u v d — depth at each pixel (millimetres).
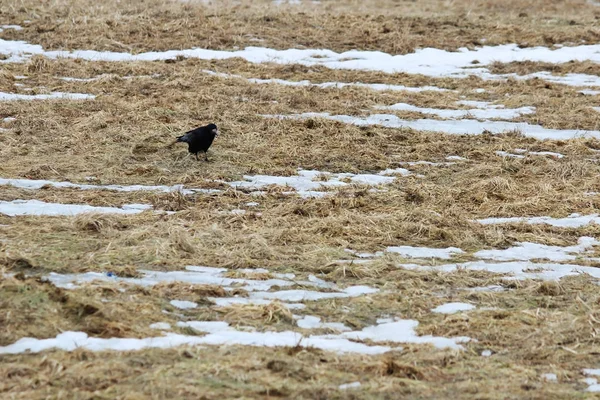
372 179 28141
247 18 50656
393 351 15797
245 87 37969
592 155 31625
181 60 42406
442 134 33188
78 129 31438
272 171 28531
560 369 15258
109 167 27969
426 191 26609
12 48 43062
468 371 15125
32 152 28938
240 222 23016
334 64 43719
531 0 61656
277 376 14234
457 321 17234
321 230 22750
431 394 14055
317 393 13727
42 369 13945
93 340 15180
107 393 13227
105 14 49094
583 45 48875
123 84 37812
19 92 36125
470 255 21875
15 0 50531
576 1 62750
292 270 19984
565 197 26766
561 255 22141
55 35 45125
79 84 37656
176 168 28406
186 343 15344
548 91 39906
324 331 16719
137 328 15836
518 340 16609
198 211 23609
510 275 20359
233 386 13727
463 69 44094
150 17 49188
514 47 48406
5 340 14945
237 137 31609
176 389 13430
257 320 16891
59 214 23000
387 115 35656
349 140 31781
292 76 41250
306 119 33344
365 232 22781
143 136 30891
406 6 59125
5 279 16844
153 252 20188
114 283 17828
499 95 39656
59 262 19016
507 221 24578
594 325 17141
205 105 35188
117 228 21984
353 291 18875
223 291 18172
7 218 22203
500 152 31484
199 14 50344
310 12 53219
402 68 43719
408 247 22188
